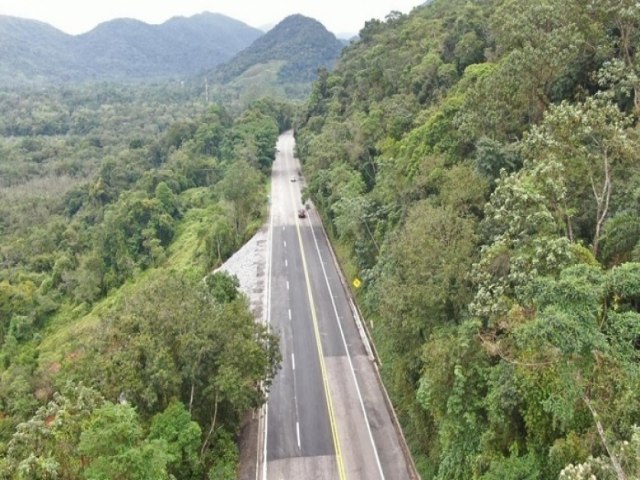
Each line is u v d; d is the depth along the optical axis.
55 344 63.88
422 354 28.08
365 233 50.97
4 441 35.97
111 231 85.38
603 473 15.67
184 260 72.75
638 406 17.09
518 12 40.59
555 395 18.70
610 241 24.47
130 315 30.38
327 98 111.25
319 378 39.44
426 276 29.50
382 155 58.69
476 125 38.81
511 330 20.88
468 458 23.50
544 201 23.14
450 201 33.47
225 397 28.75
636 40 34.50
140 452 22.12
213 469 28.91
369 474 30.47
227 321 30.53
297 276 57.94
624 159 26.31
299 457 31.95
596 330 16.62
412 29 98.94
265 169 103.31
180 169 113.31
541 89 37.38
